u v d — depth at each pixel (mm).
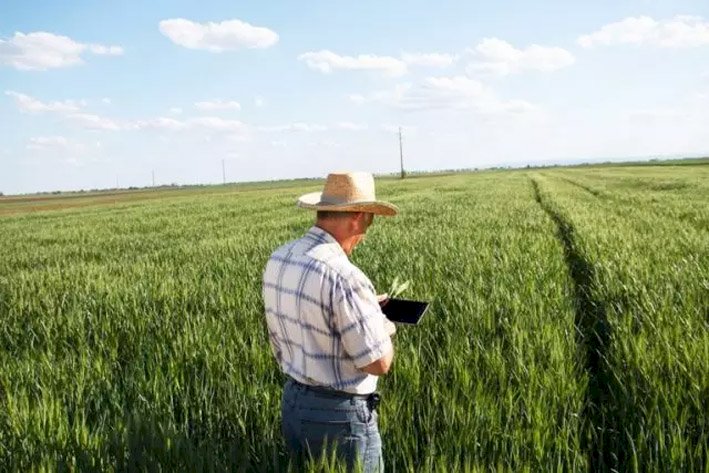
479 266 9250
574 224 16672
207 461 3309
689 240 11984
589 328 6773
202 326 6207
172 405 4215
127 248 16594
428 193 44406
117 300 7984
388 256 10992
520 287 7809
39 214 47062
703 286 7480
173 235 19859
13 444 3740
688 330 5527
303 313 2586
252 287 8445
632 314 6359
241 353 5281
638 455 3576
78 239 20469
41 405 4199
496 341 5527
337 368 2645
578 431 4039
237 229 20562
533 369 4555
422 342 5590
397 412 3955
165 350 5551
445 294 7516
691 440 3721
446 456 3412
